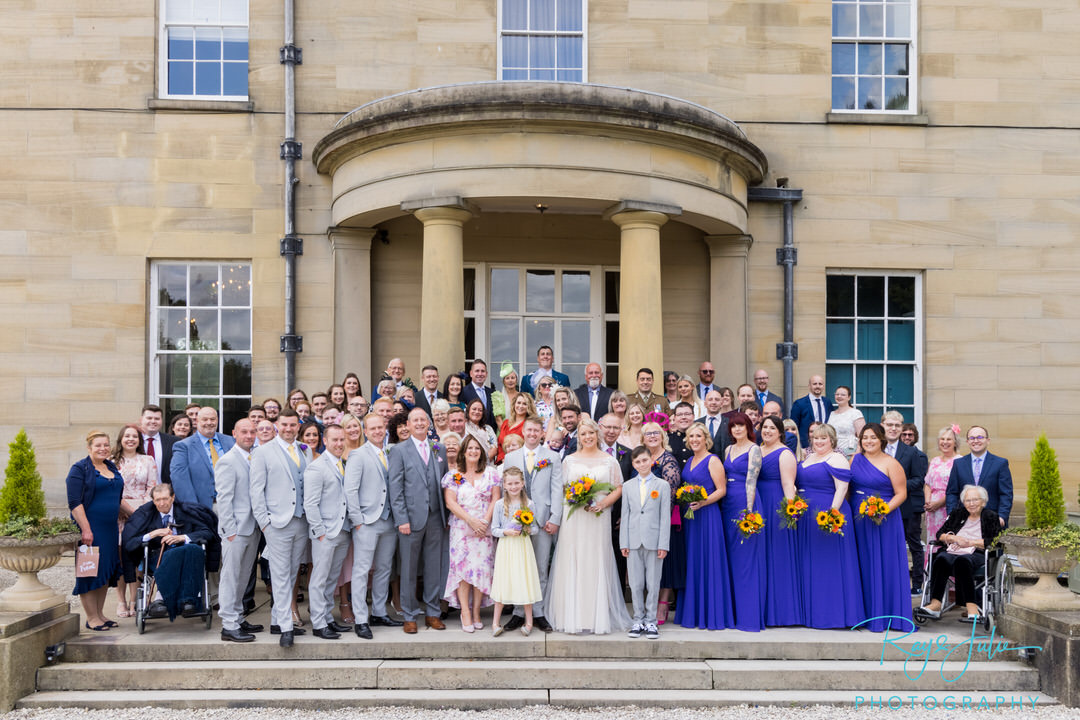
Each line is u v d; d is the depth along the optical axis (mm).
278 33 11578
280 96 11531
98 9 11492
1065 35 12062
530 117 9531
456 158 9789
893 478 7543
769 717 6324
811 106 11945
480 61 11625
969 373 12000
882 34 12211
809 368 11930
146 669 6695
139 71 11484
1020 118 12055
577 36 11789
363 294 11320
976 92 12047
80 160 11406
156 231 11445
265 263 11484
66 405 11344
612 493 7332
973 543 7789
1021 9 12070
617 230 12055
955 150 12055
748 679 6754
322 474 7125
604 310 12062
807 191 11953
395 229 11648
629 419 8312
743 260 11727
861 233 11969
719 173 10695
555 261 11961
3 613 6863
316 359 11430
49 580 9883
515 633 7223
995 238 12055
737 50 11883
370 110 10328
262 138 11531
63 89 11438
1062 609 7125
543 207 10266
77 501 7188
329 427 7316
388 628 7461
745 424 7660
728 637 7156
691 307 12008
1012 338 12039
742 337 11688
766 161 11438
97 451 7285
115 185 11422
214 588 8336
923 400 12016
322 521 7102
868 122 11961
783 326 11891
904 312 12125
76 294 11375
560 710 6461
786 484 7570
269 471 7098
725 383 11703
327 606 7160
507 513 7191
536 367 12031
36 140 11391
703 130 10148
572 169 9727
